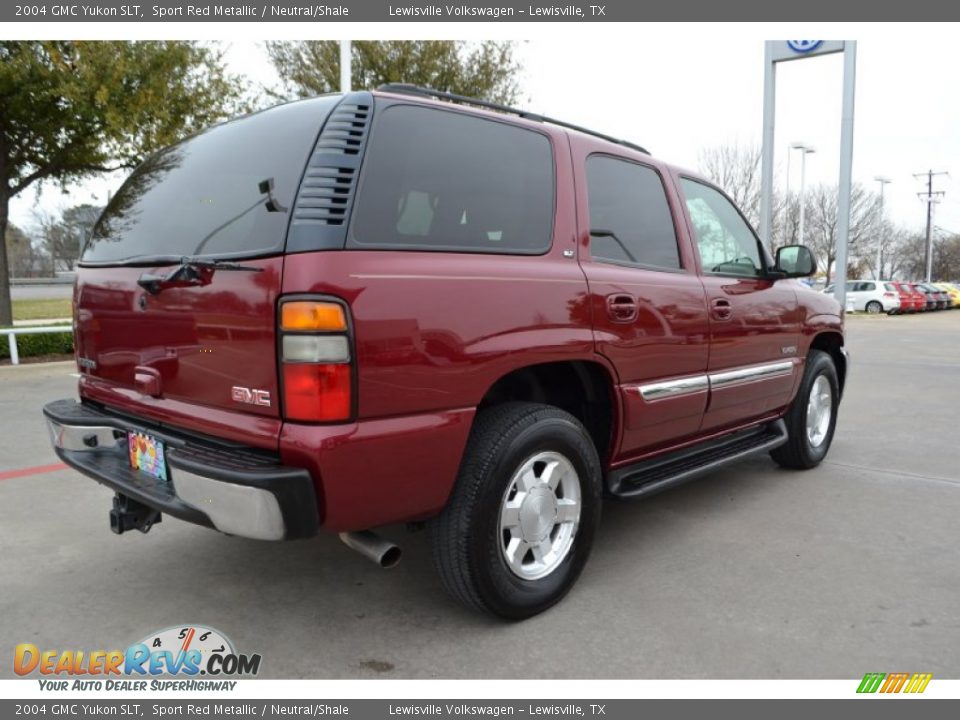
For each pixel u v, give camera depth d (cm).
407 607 296
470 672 249
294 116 255
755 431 450
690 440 383
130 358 276
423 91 277
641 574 328
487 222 270
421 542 366
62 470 490
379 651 263
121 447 296
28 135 1168
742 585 316
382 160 240
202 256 245
